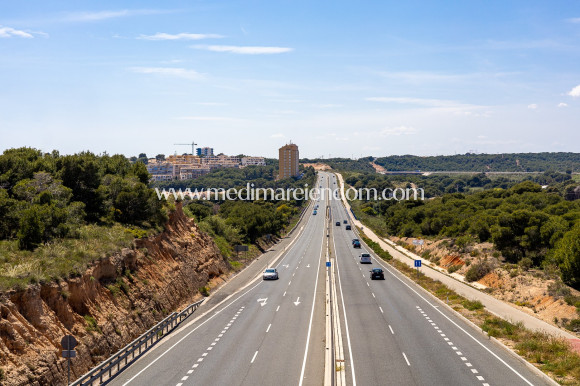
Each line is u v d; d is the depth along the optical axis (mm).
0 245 26406
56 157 45375
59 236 30062
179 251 45562
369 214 162125
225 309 39344
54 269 24422
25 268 22828
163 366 24031
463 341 28812
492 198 97438
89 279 26906
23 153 43031
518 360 24906
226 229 76500
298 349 27141
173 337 30094
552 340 27516
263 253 81062
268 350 26953
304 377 22266
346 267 67188
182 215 54562
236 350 26969
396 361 24672
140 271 34875
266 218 94312
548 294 40750
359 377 22125
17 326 19703
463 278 56656
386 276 59125
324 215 150625
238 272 60500
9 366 18172
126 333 27984
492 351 26609
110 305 28188
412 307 39719
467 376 22250
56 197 35594
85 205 39312
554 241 51281
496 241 56781
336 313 37312
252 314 37219
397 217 115688
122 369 23453
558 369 22891
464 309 38469
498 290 47219
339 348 27266
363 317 35781
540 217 55344
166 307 35500
